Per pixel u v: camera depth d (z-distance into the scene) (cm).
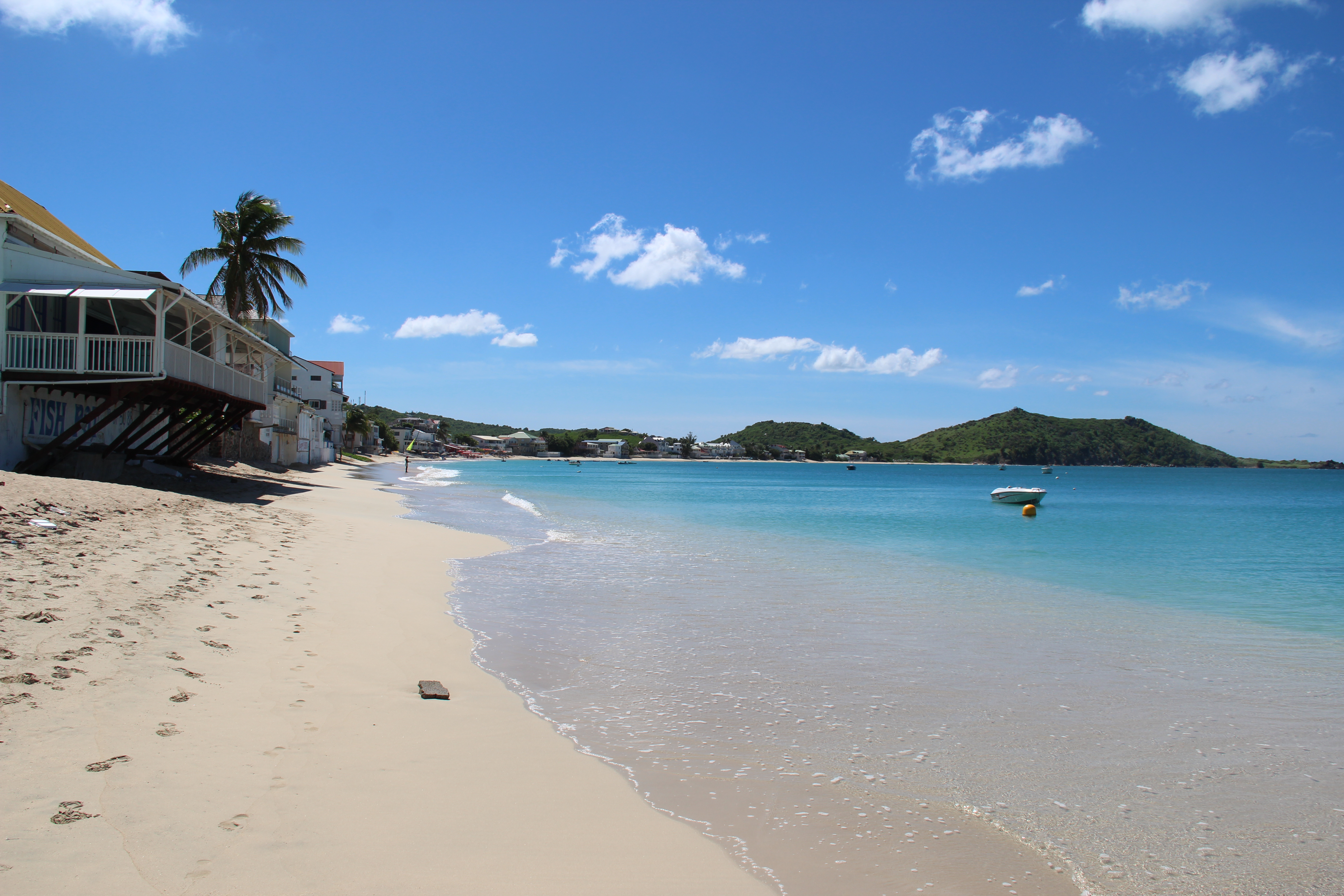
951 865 440
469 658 834
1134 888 425
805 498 5334
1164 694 786
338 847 399
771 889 404
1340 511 4828
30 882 332
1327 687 823
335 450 7244
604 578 1420
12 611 686
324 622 879
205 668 645
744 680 793
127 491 1541
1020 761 602
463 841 424
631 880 402
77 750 462
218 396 2189
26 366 1730
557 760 557
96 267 1781
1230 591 1522
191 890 342
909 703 734
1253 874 445
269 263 3753
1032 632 1068
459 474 7625
